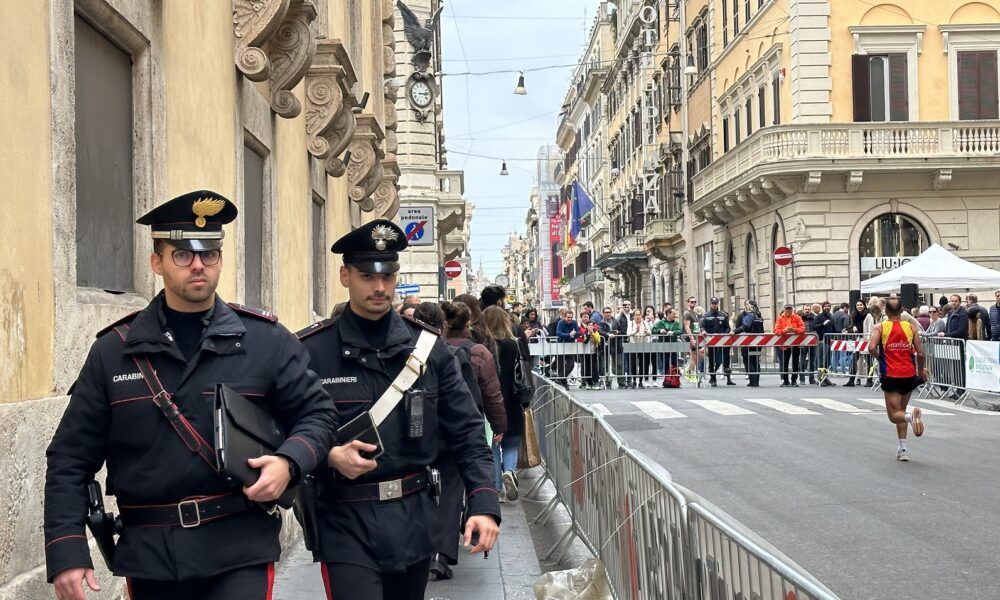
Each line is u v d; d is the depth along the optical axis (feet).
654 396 72.54
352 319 14.87
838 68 102.06
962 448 44.88
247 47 27.12
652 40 182.09
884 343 41.55
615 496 20.94
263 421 11.98
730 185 114.93
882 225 102.58
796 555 26.18
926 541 27.63
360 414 14.52
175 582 11.76
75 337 16.14
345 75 39.83
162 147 20.76
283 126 33.81
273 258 31.89
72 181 16.25
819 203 102.12
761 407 62.54
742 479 37.45
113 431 11.80
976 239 101.45
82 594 11.38
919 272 77.25
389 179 64.80
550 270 362.53
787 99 105.29
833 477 37.65
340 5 48.34
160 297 12.25
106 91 18.84
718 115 133.69
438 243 135.74
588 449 25.76
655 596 16.26
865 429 51.65
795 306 103.09
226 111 26.17
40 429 14.48
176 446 11.76
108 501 17.94
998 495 33.96
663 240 163.84
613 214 232.73
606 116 247.09
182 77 22.45
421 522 14.56
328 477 14.38
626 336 86.74
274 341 12.49
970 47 102.68
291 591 23.63
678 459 42.50
